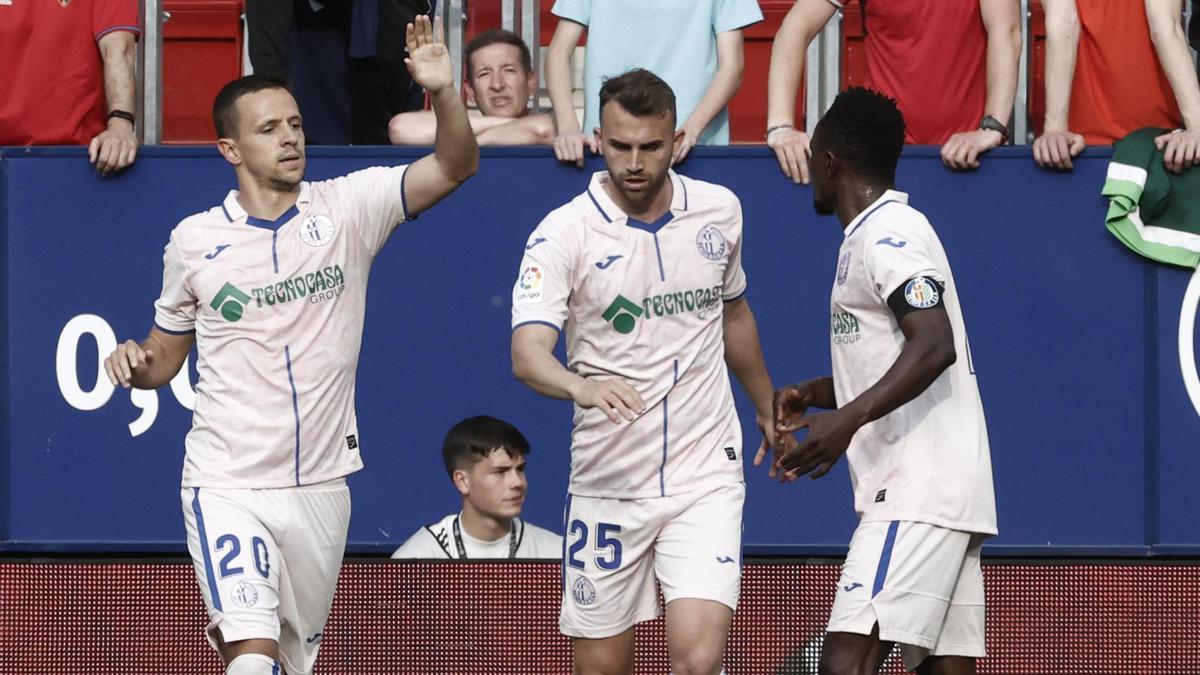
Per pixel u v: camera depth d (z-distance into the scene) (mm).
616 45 19375
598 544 14633
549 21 23203
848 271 13375
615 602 14734
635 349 14422
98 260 18297
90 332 18266
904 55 19188
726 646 15234
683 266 14422
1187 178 17984
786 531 18266
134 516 18156
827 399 14344
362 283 14875
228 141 14555
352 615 15469
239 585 13805
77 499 18188
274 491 14398
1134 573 15305
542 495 18250
